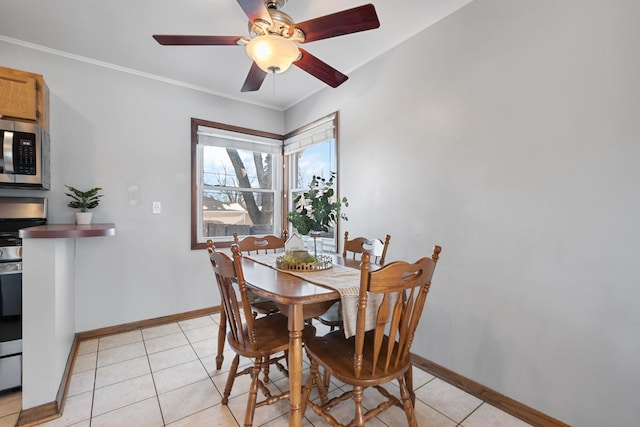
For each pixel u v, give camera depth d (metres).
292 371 1.34
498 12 1.75
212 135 3.29
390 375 1.31
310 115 3.34
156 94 2.91
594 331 1.42
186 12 1.98
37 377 1.62
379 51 2.48
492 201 1.78
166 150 2.97
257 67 1.94
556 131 1.53
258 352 1.49
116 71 2.71
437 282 2.08
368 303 1.45
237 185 3.56
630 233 1.32
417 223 2.22
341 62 2.66
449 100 2.00
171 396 1.83
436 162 2.09
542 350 1.58
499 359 1.75
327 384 1.83
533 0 1.61
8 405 1.74
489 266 1.80
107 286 2.68
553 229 1.54
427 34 2.13
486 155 1.81
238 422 1.61
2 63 2.27
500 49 1.74
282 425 1.59
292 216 1.92
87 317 2.60
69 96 2.50
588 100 1.43
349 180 2.82
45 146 2.22
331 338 1.64
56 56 2.45
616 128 1.35
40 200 2.30
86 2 1.88
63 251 1.92
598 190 1.40
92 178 2.60
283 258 1.95
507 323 1.72
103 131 2.65
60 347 1.81
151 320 2.90
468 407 1.75
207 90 3.20
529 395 1.63
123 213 2.75
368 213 2.62
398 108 2.35
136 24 2.10
